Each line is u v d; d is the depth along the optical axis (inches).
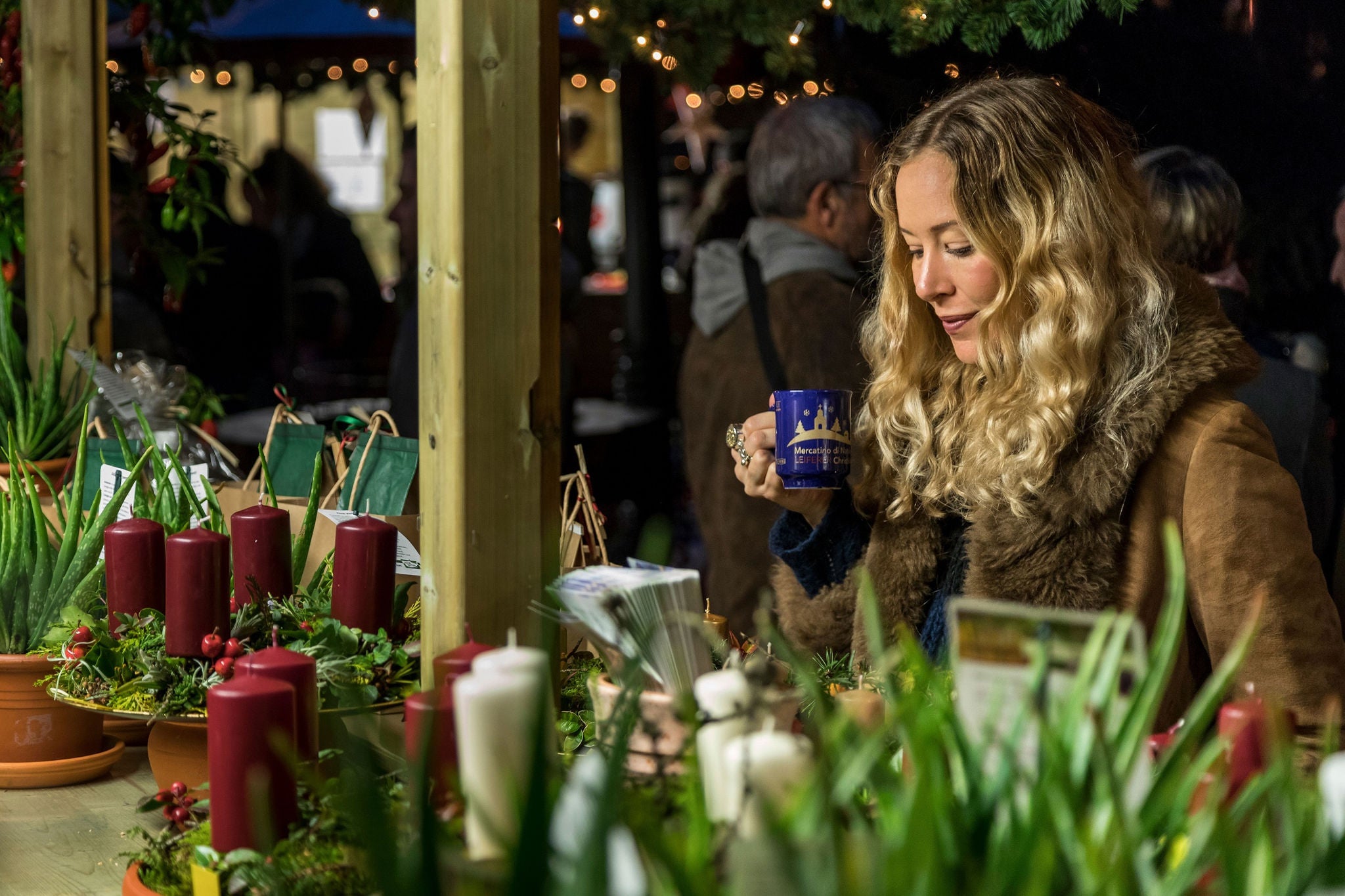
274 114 358.9
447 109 47.8
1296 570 54.7
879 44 115.3
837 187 105.3
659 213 215.9
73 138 95.3
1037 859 25.2
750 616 109.6
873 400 66.4
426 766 25.6
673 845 27.7
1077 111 60.5
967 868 26.3
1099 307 57.4
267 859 37.9
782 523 70.0
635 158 213.8
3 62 102.2
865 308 100.8
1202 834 27.2
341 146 363.9
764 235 108.0
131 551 58.7
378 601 57.1
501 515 49.8
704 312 110.8
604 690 39.8
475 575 49.3
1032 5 85.6
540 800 24.1
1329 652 54.4
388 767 44.0
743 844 24.1
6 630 64.1
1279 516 55.4
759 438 67.5
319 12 185.5
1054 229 57.9
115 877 50.3
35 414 89.4
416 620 61.8
